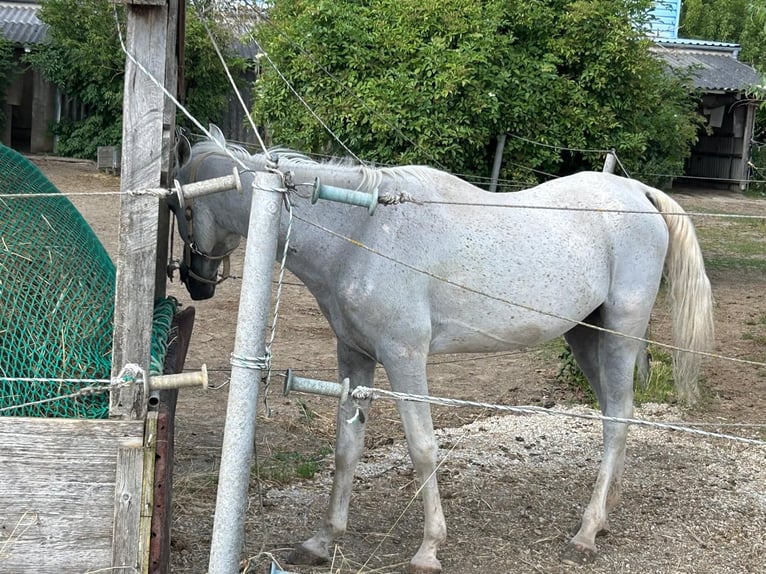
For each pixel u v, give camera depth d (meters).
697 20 36.34
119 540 2.60
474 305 3.86
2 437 2.54
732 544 4.44
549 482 5.14
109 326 2.97
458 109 8.37
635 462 5.54
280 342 8.05
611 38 8.97
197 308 9.01
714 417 6.52
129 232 2.52
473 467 5.30
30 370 2.77
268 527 4.30
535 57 8.91
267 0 10.59
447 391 6.91
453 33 8.41
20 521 2.58
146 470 2.58
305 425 5.92
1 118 21.22
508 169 8.82
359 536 4.26
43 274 3.00
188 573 3.75
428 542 3.84
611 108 9.19
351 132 8.38
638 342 4.38
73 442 2.56
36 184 3.48
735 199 22.27
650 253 4.33
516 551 4.22
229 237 3.94
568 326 4.14
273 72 8.84
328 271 3.71
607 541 4.41
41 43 20.16
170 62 3.78
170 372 3.24
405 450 5.53
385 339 3.68
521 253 3.93
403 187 3.78
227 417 2.34
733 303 10.48
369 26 8.57
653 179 17.33
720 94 22.77
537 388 7.05
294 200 3.61
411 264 3.67
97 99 20.09
